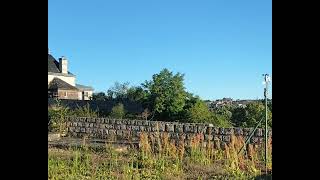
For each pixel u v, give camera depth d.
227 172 9.47
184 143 13.27
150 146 11.85
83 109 20.61
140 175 9.09
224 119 21.95
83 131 16.39
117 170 9.30
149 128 14.80
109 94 51.19
